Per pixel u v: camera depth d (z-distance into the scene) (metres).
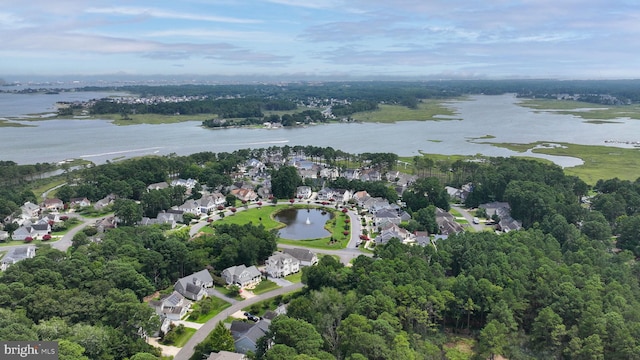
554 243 161.12
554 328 107.44
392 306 109.88
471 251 145.25
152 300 134.88
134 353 102.44
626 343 95.94
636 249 170.50
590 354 98.12
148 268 146.25
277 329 100.81
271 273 161.75
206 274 152.00
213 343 105.69
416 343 105.12
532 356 107.19
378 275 124.06
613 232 194.25
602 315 105.81
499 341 104.50
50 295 114.00
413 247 151.50
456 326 122.50
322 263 146.00
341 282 135.38
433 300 114.06
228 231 180.38
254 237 171.75
